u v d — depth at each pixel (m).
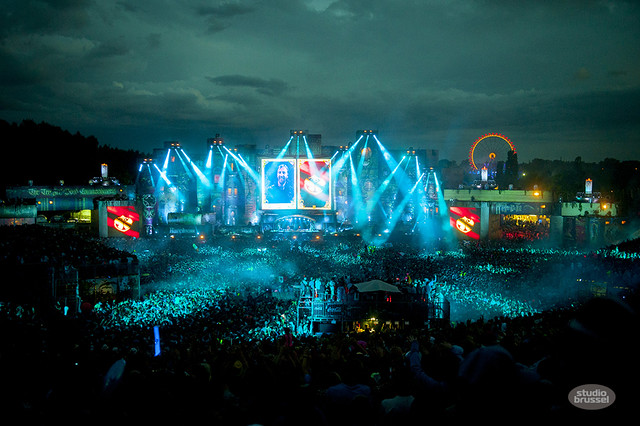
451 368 6.26
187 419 7.45
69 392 8.04
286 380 7.23
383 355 12.70
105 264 49.03
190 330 30.84
